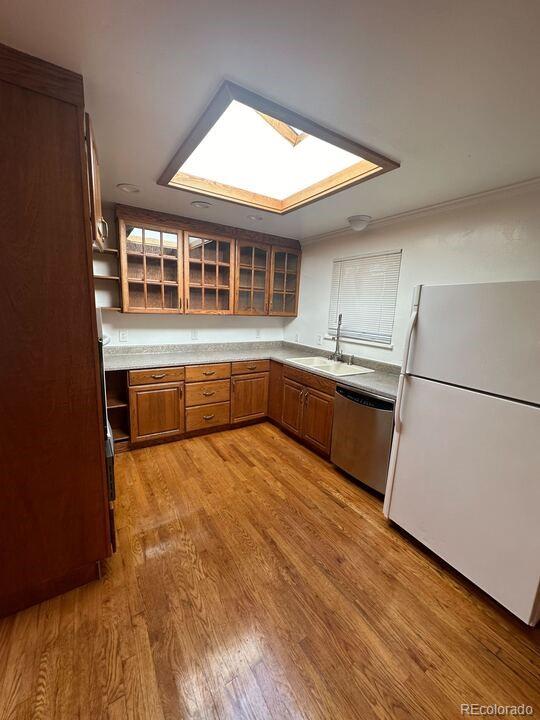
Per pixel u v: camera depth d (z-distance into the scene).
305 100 1.29
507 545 1.40
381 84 1.19
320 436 2.88
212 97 1.31
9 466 1.26
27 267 1.17
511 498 1.38
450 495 1.63
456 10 0.88
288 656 1.25
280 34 0.99
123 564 1.66
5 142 1.08
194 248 3.15
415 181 1.99
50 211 1.18
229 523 2.01
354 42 1.01
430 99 1.27
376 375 2.79
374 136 1.52
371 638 1.34
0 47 1.03
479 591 1.59
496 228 2.12
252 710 1.08
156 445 3.07
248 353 3.79
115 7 0.91
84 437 1.40
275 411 3.58
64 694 1.10
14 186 1.11
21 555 1.34
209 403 3.26
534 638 1.36
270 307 3.74
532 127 1.41
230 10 0.91
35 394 1.26
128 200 2.56
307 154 2.08
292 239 3.80
